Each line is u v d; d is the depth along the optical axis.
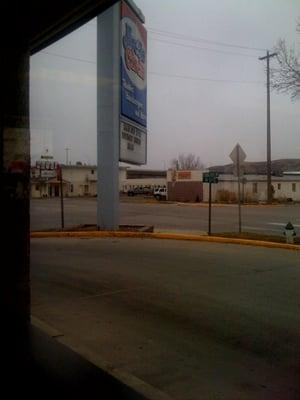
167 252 12.82
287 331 5.96
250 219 25.64
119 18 16.88
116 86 16.91
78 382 4.24
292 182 66.25
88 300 7.46
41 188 70.31
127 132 18.03
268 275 9.63
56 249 13.21
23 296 5.48
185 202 50.12
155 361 4.94
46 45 6.92
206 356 5.09
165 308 7.00
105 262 11.03
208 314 6.70
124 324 6.21
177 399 4.07
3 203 5.31
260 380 4.48
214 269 10.26
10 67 5.29
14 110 5.31
